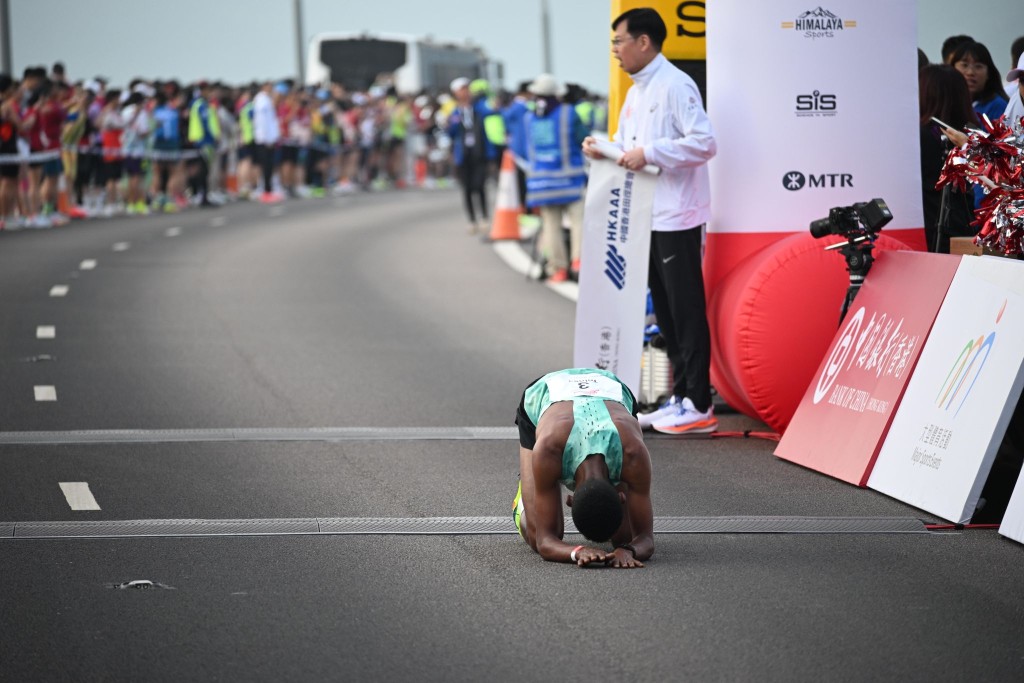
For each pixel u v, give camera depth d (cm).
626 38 2105
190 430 2133
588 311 2166
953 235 2066
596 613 1290
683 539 1555
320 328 3203
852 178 2103
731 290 2081
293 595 1346
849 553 1497
